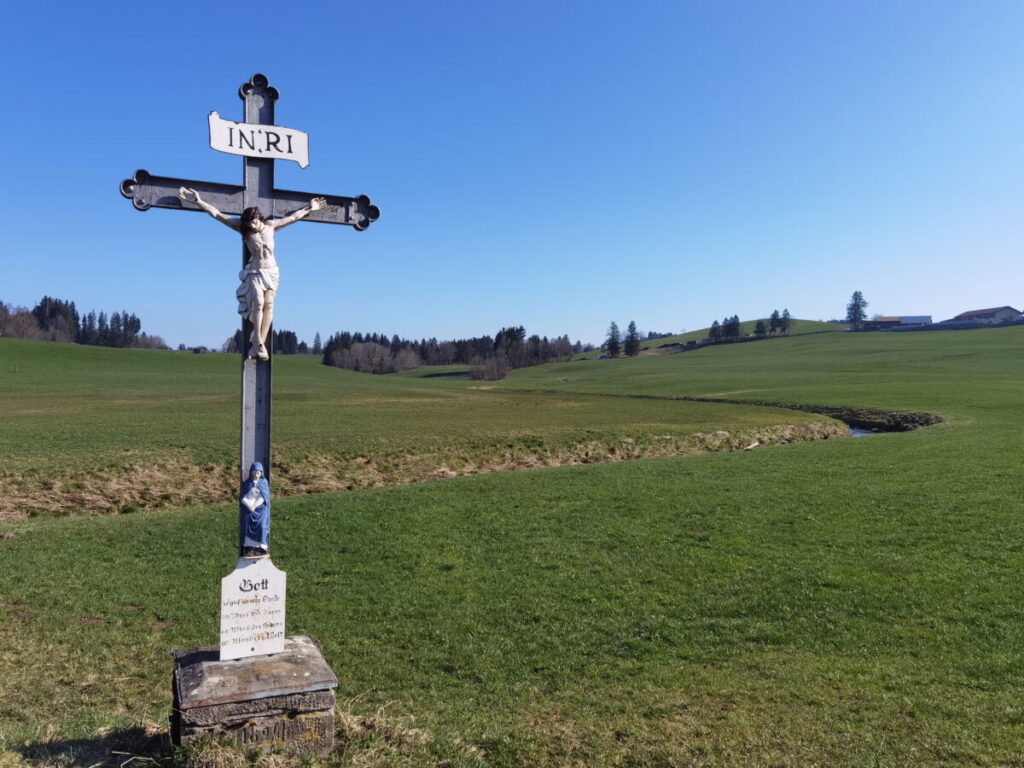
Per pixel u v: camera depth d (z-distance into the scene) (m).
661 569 14.49
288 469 28.16
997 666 9.31
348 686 9.70
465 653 10.84
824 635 10.87
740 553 15.20
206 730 6.20
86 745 6.94
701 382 91.19
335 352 188.75
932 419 43.69
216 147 6.95
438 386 99.81
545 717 8.34
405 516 18.97
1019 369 88.94
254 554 7.06
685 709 8.41
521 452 32.97
